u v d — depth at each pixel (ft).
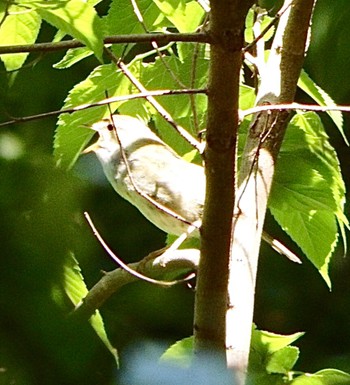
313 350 34.53
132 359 8.28
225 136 14.43
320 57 28.53
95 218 34.42
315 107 15.31
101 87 21.67
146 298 28.32
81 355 7.09
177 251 20.93
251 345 19.44
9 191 7.64
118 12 21.09
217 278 15.87
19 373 6.88
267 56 23.20
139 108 23.16
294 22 20.74
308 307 36.19
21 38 17.19
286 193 22.56
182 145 24.43
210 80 14.11
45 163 8.18
